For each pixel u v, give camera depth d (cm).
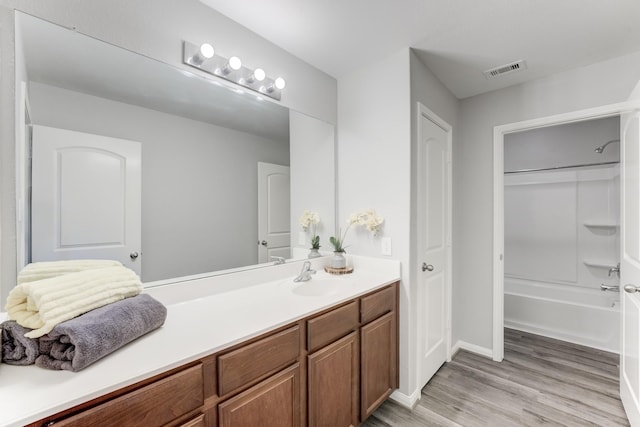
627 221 166
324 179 213
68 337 73
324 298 141
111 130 121
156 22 129
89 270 95
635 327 152
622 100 190
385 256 195
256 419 102
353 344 148
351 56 192
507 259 370
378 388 166
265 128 178
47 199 105
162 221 136
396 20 156
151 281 132
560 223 334
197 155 149
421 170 197
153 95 132
